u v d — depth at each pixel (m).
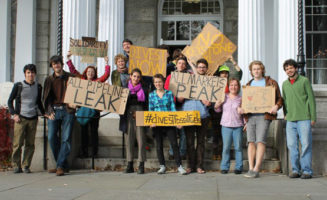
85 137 7.28
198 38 6.99
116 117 8.21
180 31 12.52
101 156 7.50
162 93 6.38
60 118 6.37
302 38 6.55
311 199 4.27
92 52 7.20
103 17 8.84
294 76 6.05
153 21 11.98
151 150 7.36
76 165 7.12
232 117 6.30
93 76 7.08
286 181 5.59
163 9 12.58
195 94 6.50
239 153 6.32
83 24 8.52
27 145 6.57
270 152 7.28
